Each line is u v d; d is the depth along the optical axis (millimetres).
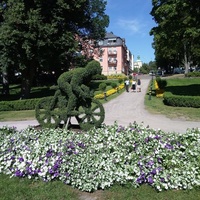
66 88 9258
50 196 4992
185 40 25000
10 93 35844
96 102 9258
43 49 23516
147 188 5160
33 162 5879
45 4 23594
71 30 27328
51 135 7227
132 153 5746
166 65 78062
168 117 15477
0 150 6605
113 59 80188
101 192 5184
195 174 5293
